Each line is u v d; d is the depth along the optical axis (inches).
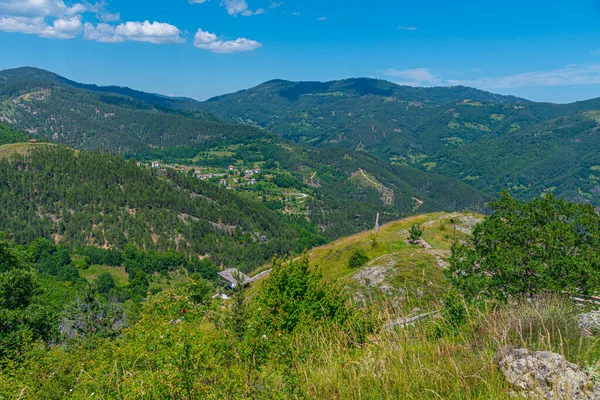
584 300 348.8
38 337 738.2
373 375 165.3
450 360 165.9
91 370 304.8
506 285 390.6
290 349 225.6
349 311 396.2
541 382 142.6
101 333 1211.9
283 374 181.3
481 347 187.8
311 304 411.2
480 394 142.9
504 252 412.8
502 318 209.0
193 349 201.2
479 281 401.1
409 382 157.5
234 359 223.9
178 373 183.2
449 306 257.1
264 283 480.1
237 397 174.7
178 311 397.7
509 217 437.1
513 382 146.5
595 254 376.2
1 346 666.8
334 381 173.8
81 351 482.6
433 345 196.5
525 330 194.5
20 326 753.6
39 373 397.1
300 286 438.3
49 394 367.2
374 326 268.5
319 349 224.7
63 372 407.5
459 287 412.5
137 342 296.7
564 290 363.6
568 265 366.0
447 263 679.1
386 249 1010.1
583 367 150.7
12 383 367.2
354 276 717.3
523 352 158.6
